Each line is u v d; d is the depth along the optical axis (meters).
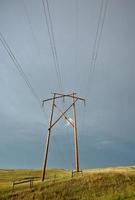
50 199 40.31
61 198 40.25
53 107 51.19
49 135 50.53
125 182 46.41
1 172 95.88
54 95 52.12
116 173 53.34
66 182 47.94
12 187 49.03
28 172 98.06
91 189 43.59
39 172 99.19
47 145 50.47
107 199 36.22
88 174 53.28
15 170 107.38
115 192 39.84
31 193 43.41
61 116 51.47
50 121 50.78
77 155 53.62
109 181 47.34
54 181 49.41
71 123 54.38
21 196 42.50
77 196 40.81
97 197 38.91
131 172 55.50
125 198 35.38
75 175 54.44
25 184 50.75
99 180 48.19
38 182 49.53
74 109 54.16
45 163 50.59
